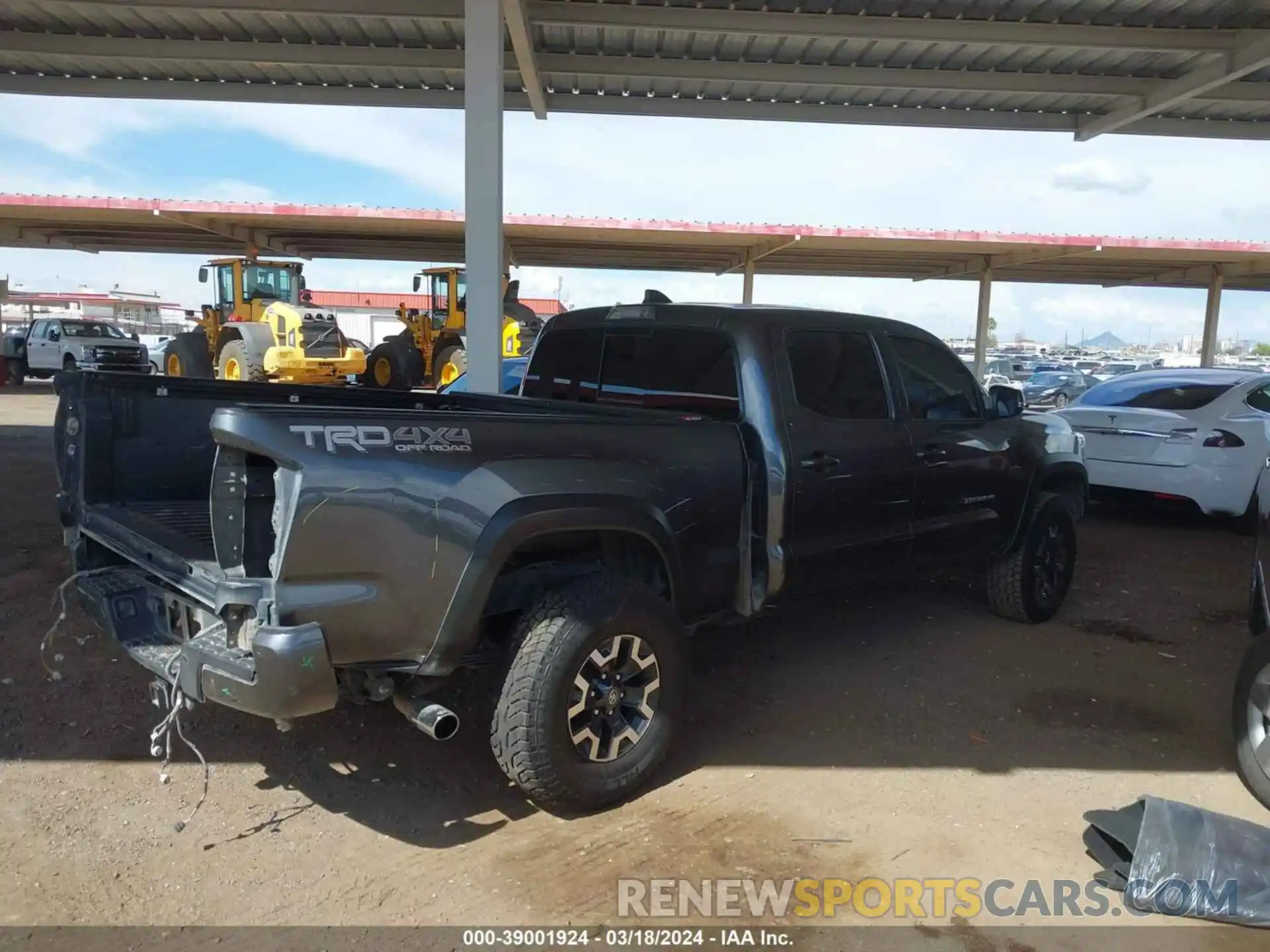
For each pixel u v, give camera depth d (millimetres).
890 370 4809
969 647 5527
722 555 4047
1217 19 8984
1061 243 19469
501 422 3291
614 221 18922
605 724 3537
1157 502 8484
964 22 9125
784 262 24609
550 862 3230
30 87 10531
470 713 4383
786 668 5109
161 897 2959
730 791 3758
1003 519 5492
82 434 4164
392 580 2969
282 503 2822
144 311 72000
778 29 9070
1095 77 10398
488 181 7387
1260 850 3184
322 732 4145
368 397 5125
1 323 29625
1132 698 4816
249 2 8672
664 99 11133
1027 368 38906
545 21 8953
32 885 2984
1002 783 3893
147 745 3932
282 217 19078
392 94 10906
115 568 3984
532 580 3533
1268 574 4023
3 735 3938
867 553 4625
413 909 2949
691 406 4461
